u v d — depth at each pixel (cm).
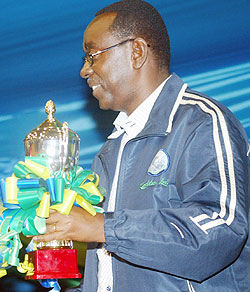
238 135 176
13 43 346
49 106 196
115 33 199
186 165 173
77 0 346
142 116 200
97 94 204
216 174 166
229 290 172
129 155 193
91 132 332
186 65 329
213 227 158
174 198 177
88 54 202
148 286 172
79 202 166
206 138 173
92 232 162
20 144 337
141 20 201
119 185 191
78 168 183
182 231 160
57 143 185
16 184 169
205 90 324
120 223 162
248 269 177
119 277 181
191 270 160
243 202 163
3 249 171
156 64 203
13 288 323
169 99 194
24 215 167
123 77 199
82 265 308
